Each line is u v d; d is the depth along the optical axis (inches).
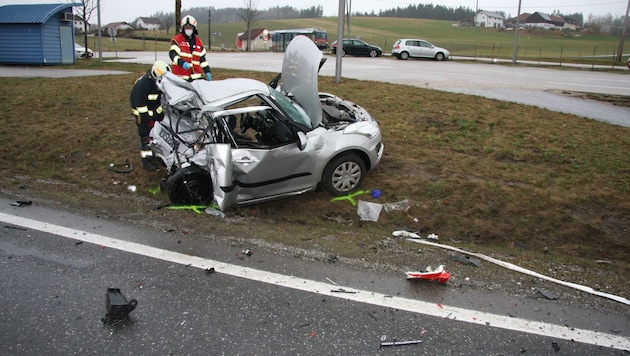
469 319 140.0
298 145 215.5
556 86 613.6
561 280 168.6
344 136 241.6
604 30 3484.3
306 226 215.9
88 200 232.5
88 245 179.8
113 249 177.2
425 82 605.0
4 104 415.8
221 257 173.8
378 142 257.1
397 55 1256.2
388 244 195.9
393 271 168.4
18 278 154.3
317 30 1852.9
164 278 157.2
